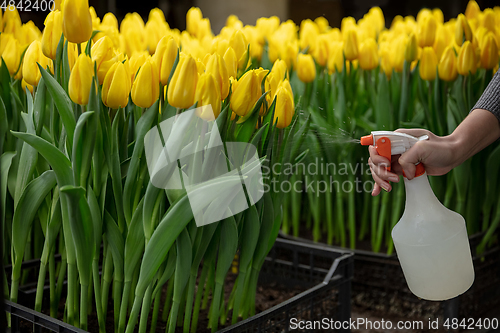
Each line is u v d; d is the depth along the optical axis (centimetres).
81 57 57
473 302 121
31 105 74
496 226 127
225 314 82
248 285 79
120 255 68
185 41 117
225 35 117
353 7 272
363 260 131
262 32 138
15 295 74
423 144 66
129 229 64
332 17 269
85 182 62
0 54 85
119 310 71
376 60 128
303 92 122
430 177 129
